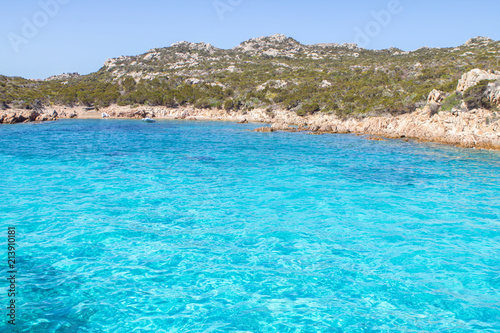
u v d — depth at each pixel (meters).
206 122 89.75
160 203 20.23
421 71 104.44
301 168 30.98
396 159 35.94
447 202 21.25
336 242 15.31
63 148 40.56
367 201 21.27
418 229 16.92
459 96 55.09
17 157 33.88
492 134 44.47
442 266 13.27
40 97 105.19
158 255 13.78
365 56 185.50
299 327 9.61
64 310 10.15
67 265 12.87
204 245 14.77
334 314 10.23
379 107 74.31
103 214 18.20
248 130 67.94
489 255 14.23
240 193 22.61
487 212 19.45
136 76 151.12
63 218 17.47
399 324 9.82
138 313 10.11
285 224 17.31
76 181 24.80
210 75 143.38
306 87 104.94
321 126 66.56
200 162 33.22
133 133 60.12
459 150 42.44
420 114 58.62
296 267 13.01
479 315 10.30
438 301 10.98
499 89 48.19
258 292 11.32
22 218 17.38
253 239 15.47
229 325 9.65
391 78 104.00
